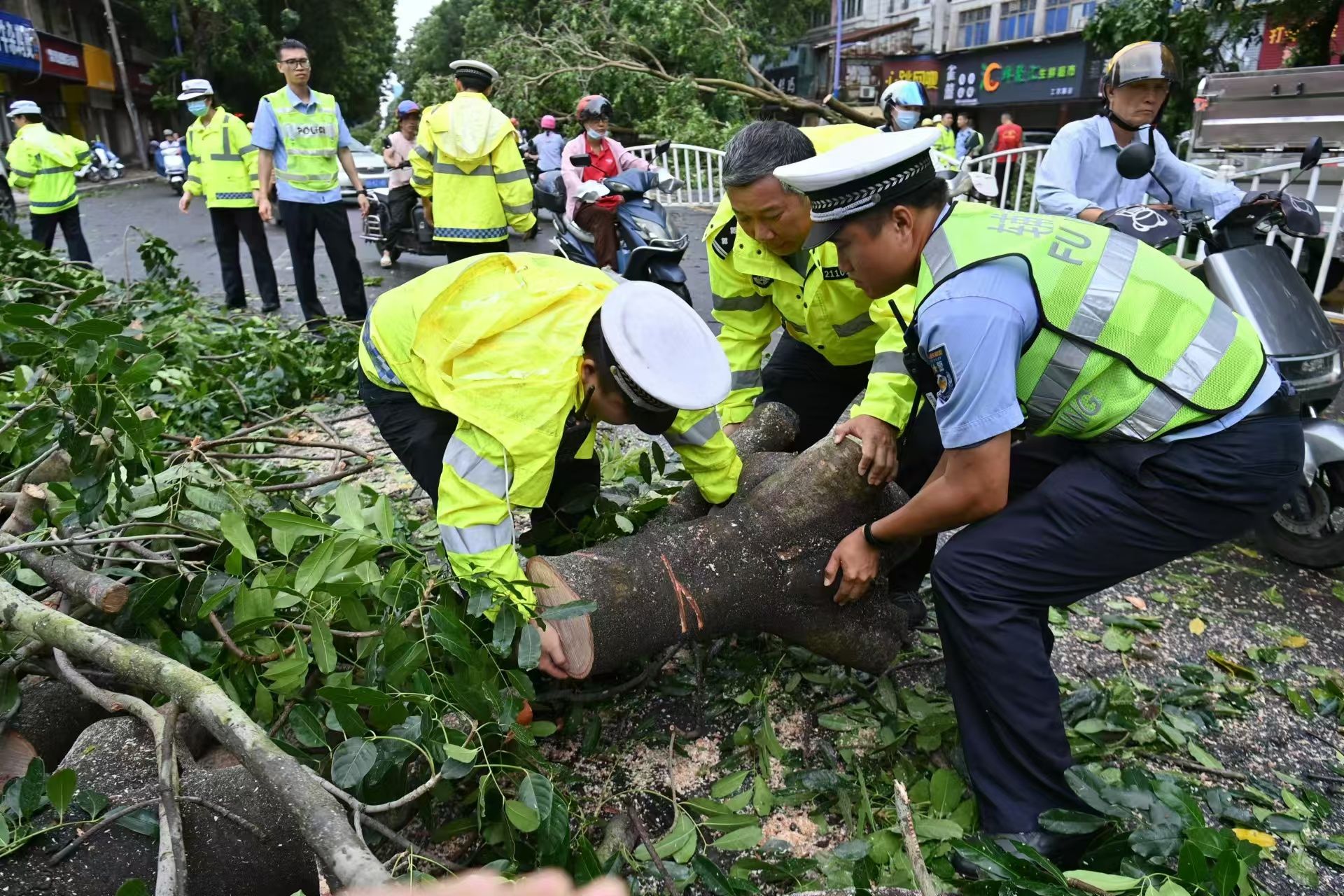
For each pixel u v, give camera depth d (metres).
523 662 1.94
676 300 2.14
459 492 2.05
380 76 41.19
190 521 2.60
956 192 3.42
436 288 2.33
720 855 2.12
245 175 7.29
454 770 1.80
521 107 14.98
